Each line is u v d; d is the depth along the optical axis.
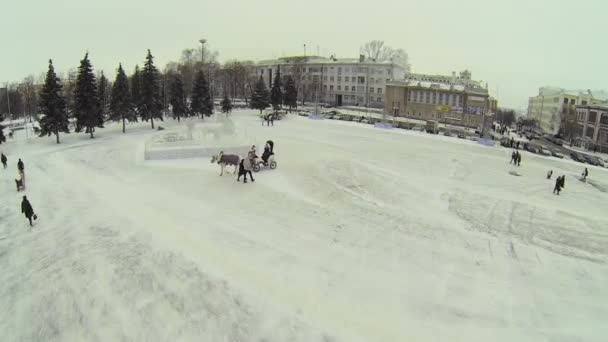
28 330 10.45
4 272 13.76
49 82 43.41
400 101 83.62
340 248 15.46
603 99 97.06
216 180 24.23
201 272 12.95
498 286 13.21
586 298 12.75
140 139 45.25
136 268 13.25
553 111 108.00
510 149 50.66
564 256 16.12
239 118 66.75
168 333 10.07
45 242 16.02
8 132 61.69
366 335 10.19
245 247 15.09
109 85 100.25
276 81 78.81
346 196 22.27
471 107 78.50
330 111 81.62
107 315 10.85
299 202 20.55
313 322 10.62
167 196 21.33
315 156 32.16
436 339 10.22
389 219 19.06
